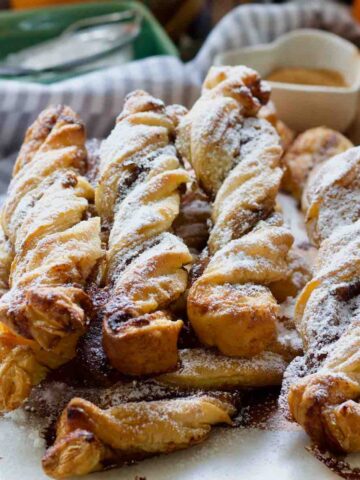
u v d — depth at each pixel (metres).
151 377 0.46
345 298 0.46
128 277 0.45
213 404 0.45
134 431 0.43
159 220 0.48
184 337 0.47
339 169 0.52
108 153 0.52
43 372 0.46
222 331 0.46
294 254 0.53
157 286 0.45
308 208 0.53
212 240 0.50
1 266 0.51
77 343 0.46
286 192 0.63
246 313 0.45
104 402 0.45
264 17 0.85
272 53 0.76
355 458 0.43
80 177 0.52
